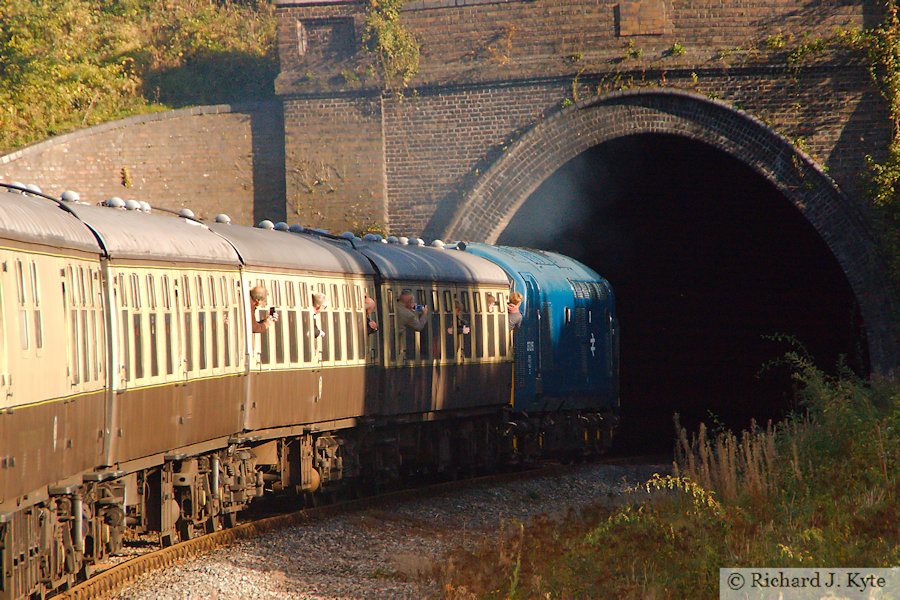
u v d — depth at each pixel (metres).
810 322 146.88
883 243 97.38
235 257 49.88
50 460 31.64
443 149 97.94
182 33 125.31
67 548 34.34
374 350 64.88
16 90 108.19
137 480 42.06
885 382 66.12
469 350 75.44
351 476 63.25
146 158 95.19
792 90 97.56
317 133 97.06
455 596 34.91
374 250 68.94
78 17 122.50
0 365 27.95
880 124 96.81
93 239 36.94
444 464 74.88
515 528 51.34
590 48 97.62
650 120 98.25
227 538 45.59
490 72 97.50
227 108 96.81
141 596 34.19
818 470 48.03
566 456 93.31
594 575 36.81
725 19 97.25
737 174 119.06
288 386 54.56
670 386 165.00
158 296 41.59
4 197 31.39
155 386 40.69
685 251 145.12
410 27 98.38
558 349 87.88
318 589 37.31
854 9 96.50
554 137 97.81
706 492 44.28
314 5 96.75
